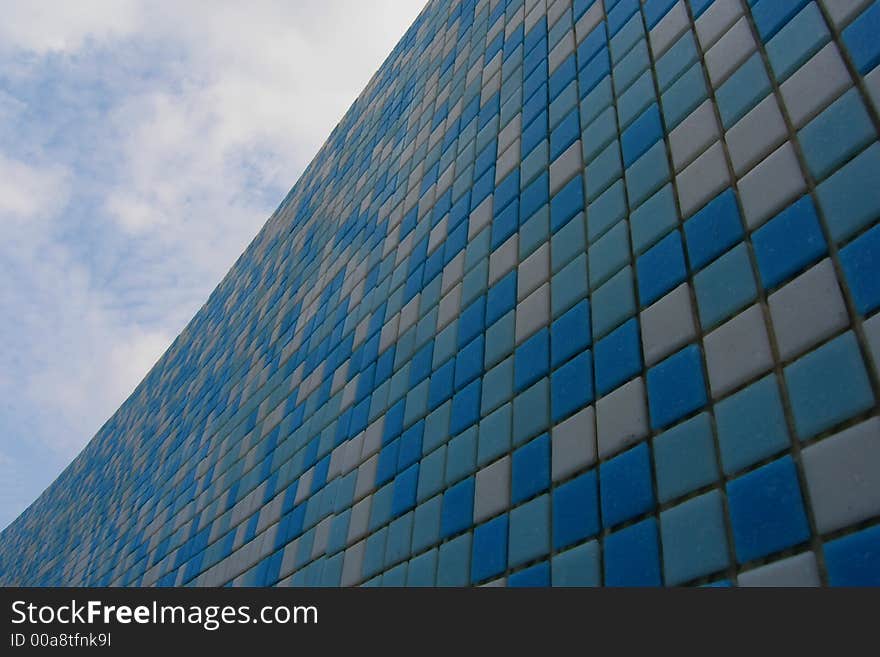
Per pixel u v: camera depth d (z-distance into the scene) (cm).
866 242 104
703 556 108
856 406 96
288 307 416
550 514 142
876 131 112
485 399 183
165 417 568
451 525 171
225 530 321
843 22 128
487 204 237
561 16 254
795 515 98
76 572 543
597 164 185
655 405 129
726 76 152
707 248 134
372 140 424
